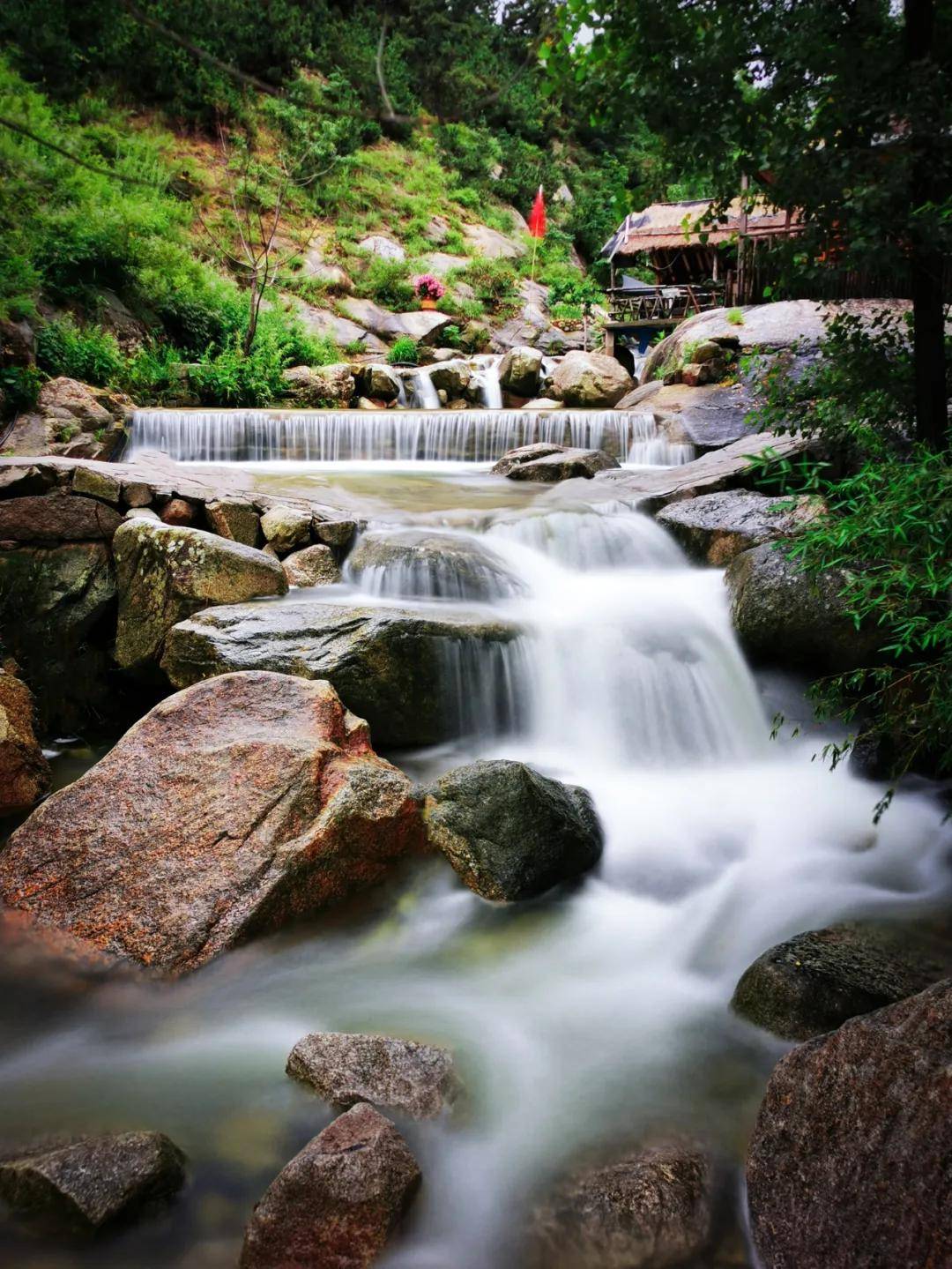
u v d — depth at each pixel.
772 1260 2.39
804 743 5.81
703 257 22.89
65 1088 3.16
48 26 21.27
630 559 7.31
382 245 28.69
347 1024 3.53
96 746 6.46
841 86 4.31
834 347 5.44
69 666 6.74
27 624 6.70
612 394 17.36
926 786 5.24
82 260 15.77
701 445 10.94
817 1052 2.60
